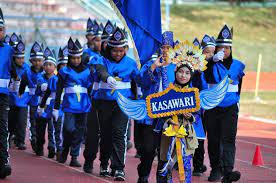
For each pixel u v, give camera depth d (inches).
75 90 709.3
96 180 634.2
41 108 783.1
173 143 492.7
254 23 2824.8
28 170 684.7
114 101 636.7
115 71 632.4
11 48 610.2
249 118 1413.6
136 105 498.9
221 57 596.4
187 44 497.0
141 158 583.8
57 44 1940.2
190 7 2955.2
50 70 821.9
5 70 600.7
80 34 1994.3
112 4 565.6
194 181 652.1
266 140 1063.6
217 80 618.2
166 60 516.1
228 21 2822.3
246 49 2527.1
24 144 857.5
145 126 574.9
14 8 2039.9
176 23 2689.5
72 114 713.0
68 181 625.9
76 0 2150.6
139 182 590.6
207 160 808.3
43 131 792.9
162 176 502.0
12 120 847.7
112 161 636.7
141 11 567.2
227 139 612.1
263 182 661.9
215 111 624.1
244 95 1862.7
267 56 2461.9
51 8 2087.8
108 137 645.9
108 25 679.1
